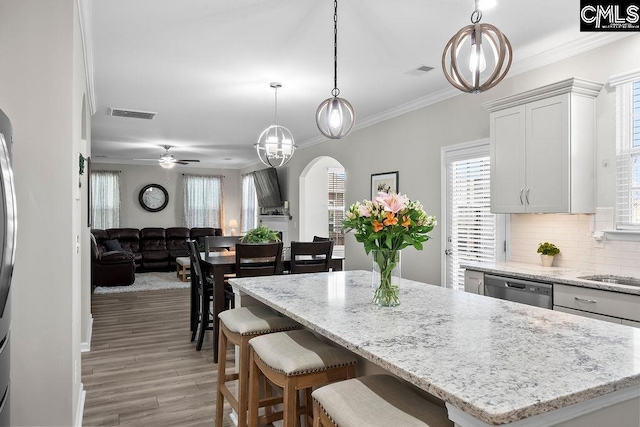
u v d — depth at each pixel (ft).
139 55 11.61
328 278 8.80
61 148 6.88
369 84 14.06
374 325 5.13
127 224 34.22
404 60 11.96
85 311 12.98
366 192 19.11
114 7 8.93
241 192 37.55
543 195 10.43
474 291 11.44
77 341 8.38
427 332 4.84
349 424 4.02
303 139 24.21
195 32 10.18
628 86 9.81
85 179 12.88
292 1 8.72
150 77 13.44
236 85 14.26
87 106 13.12
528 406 3.00
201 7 8.95
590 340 4.56
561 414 3.29
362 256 19.34
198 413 8.85
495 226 12.94
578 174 9.97
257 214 34.53
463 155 14.10
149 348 13.15
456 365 3.79
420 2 8.75
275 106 17.04
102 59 11.91
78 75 8.43
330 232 26.71
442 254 14.84
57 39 6.88
